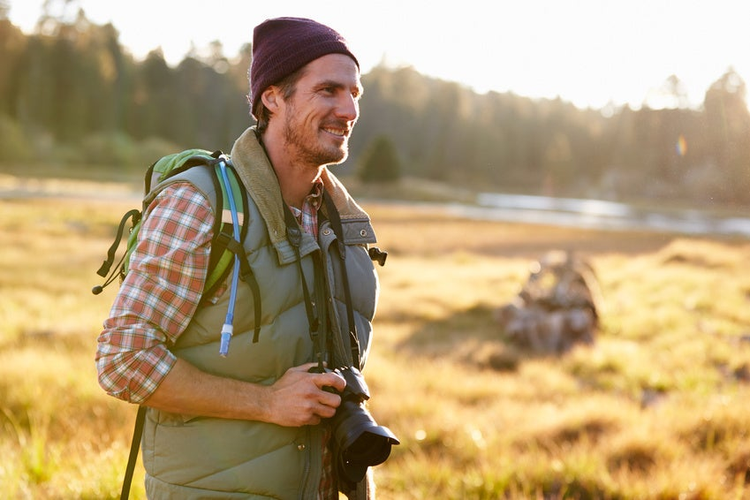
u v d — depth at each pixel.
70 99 104.50
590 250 32.97
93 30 121.75
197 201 1.55
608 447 4.95
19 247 22.33
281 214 1.61
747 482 4.46
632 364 9.54
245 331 1.58
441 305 15.71
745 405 5.70
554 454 4.89
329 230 1.74
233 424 1.58
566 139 145.25
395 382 7.55
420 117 144.88
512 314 12.85
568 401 6.97
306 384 1.55
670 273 19.00
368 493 1.77
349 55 1.71
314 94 1.65
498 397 7.47
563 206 89.44
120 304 1.50
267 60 1.67
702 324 12.43
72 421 5.14
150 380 1.48
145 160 101.94
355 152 132.00
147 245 1.53
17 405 5.41
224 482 1.57
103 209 39.09
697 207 80.94
